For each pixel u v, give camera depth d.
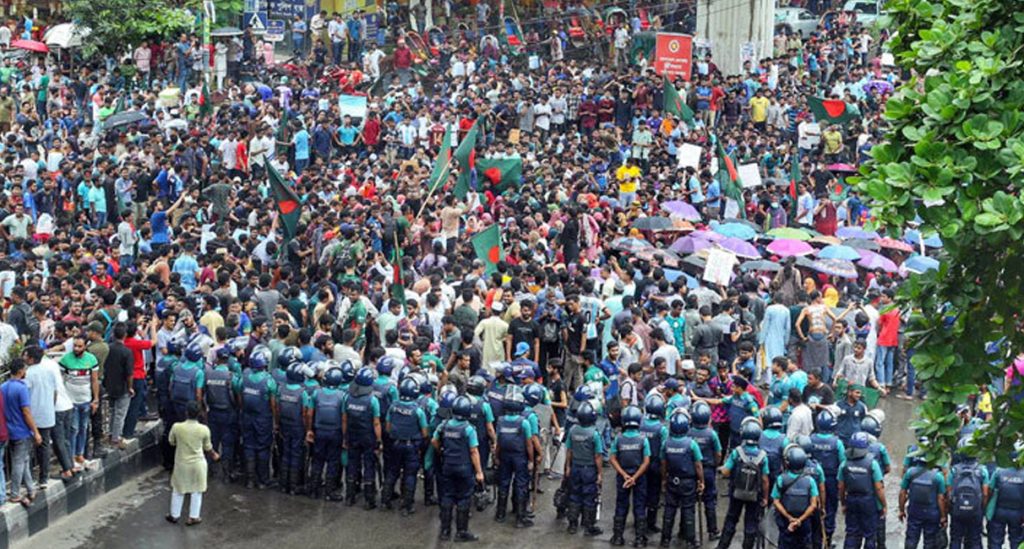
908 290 21.30
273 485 38.16
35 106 76.00
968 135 19.59
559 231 53.56
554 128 74.25
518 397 35.22
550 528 35.50
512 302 42.03
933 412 21.31
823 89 81.19
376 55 82.62
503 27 92.62
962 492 31.53
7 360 35.38
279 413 37.34
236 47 81.38
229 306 41.66
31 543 33.75
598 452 34.50
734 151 68.38
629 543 34.62
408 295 44.03
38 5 92.06
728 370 41.47
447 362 39.47
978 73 19.91
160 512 36.16
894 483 39.16
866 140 71.50
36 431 33.53
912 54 21.66
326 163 66.81
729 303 42.47
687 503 34.03
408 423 35.47
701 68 81.31
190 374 37.53
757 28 84.19
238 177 63.47
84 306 40.62
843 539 35.22
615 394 38.09
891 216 19.84
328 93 74.25
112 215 58.69
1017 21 20.59
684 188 62.75
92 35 80.50
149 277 42.72
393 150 68.50
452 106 72.62
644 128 69.81
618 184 64.19
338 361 38.03
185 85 79.38
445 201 55.50
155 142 62.28
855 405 35.78
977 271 20.92
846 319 45.66
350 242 47.97
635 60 88.44
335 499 37.12
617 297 44.03
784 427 36.16
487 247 46.91
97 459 37.16
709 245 52.69
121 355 37.41
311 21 87.50
